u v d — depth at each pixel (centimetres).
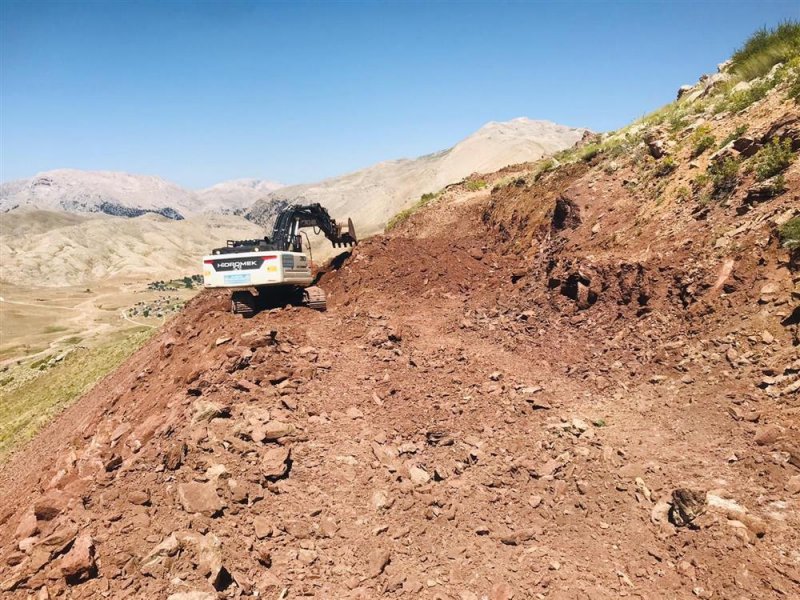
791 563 456
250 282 1328
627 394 808
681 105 1662
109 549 500
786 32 1362
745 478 566
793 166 909
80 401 1959
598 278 1088
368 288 1555
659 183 1209
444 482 681
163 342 1574
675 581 478
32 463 1471
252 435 746
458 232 2061
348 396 915
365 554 555
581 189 1404
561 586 498
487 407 855
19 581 471
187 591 455
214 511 581
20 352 8738
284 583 507
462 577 523
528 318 1188
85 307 15962
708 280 883
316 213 1736
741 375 713
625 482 619
